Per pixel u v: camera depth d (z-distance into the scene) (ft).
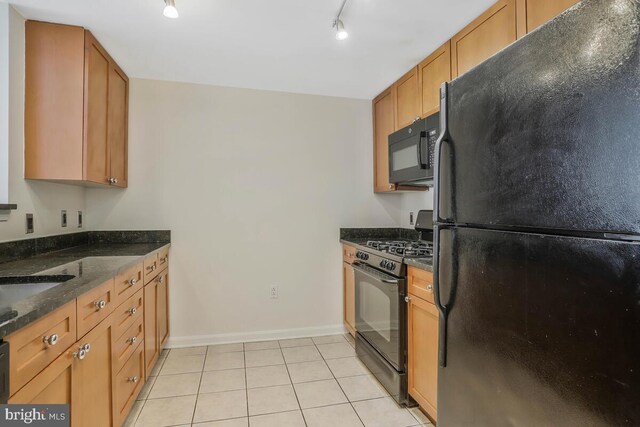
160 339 8.06
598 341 2.31
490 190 3.27
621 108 2.16
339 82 9.12
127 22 6.09
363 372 7.72
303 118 9.99
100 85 6.86
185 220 9.12
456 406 3.87
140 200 8.83
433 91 7.25
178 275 9.09
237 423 5.86
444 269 4.05
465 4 5.59
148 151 8.89
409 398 6.37
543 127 2.71
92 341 4.21
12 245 5.61
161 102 8.96
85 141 6.21
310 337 9.89
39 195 6.40
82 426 3.94
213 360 8.28
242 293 9.52
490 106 3.27
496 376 3.25
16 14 5.71
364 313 8.11
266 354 8.66
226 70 8.32
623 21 2.16
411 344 6.25
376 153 10.28
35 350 3.00
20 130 5.81
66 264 5.21
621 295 2.17
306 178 10.01
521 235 2.94
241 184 9.50
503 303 3.15
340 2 5.57
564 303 2.55
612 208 2.21
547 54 2.68
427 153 7.07
